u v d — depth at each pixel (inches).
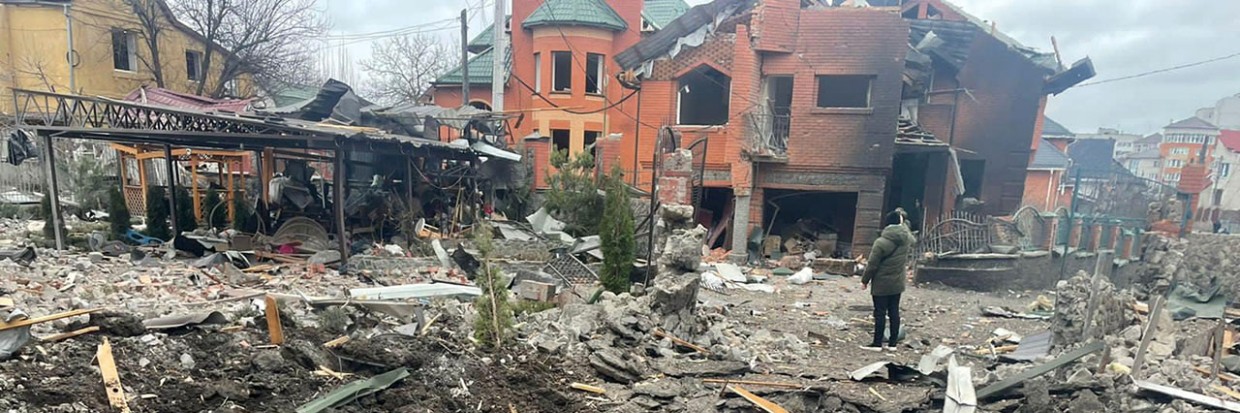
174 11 902.4
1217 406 191.0
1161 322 275.9
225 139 399.2
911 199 658.8
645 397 203.2
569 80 799.7
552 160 577.9
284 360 183.3
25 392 141.0
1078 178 509.4
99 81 823.1
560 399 194.4
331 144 414.0
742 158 600.4
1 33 773.3
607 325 255.1
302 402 165.3
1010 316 371.6
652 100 647.8
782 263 587.2
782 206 701.9
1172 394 198.4
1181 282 395.9
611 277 333.1
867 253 601.3
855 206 655.8
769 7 589.9
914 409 200.5
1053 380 216.8
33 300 221.6
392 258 419.8
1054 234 500.1
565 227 562.6
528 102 821.2
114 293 264.4
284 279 348.8
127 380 156.7
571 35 766.5
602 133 778.2
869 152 590.6
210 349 184.2
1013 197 626.8
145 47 885.2
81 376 154.4
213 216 515.2
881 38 576.1
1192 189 569.3
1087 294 274.7
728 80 649.0
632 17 794.8
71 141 685.9
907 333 326.3
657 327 267.4
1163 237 434.9
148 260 374.0
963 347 292.7
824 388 209.0
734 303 399.2
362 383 177.8
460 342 225.9
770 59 608.1
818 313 375.9
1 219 558.9
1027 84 614.2
